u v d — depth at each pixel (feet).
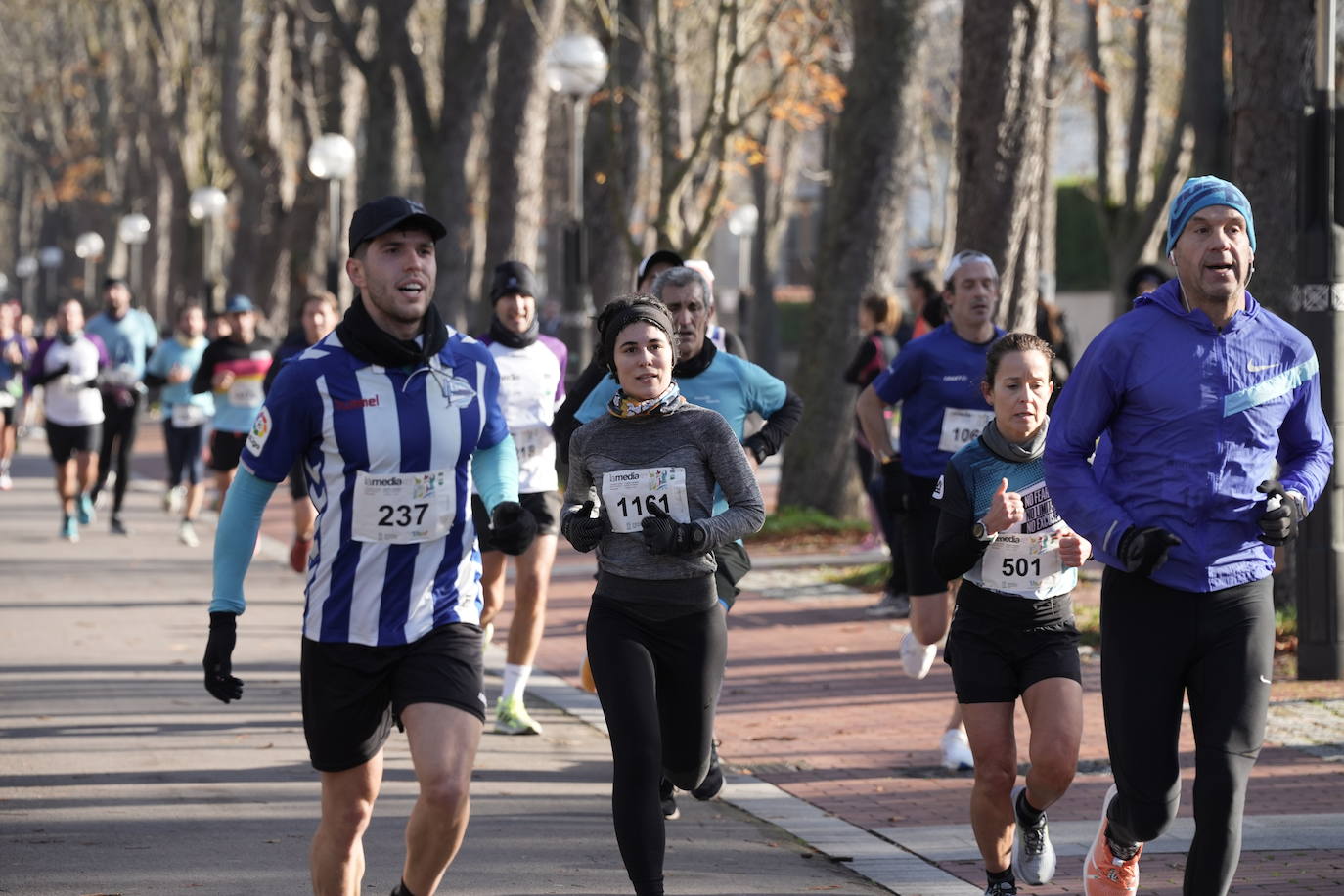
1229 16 106.83
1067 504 46.37
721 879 57.47
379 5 232.12
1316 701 87.56
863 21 166.71
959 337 75.82
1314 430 47.34
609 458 53.57
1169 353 45.93
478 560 45.88
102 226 556.92
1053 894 55.98
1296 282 92.84
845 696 92.17
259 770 72.74
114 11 481.46
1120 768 46.24
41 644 106.73
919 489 75.20
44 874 56.18
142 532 175.73
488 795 68.85
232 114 350.84
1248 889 55.72
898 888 56.49
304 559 105.60
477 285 385.91
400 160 255.91
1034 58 125.29
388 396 44.21
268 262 351.25
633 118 219.20
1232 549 45.80
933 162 411.75
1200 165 186.50
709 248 583.17
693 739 54.08
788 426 71.61
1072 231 384.88
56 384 166.50
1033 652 53.06
